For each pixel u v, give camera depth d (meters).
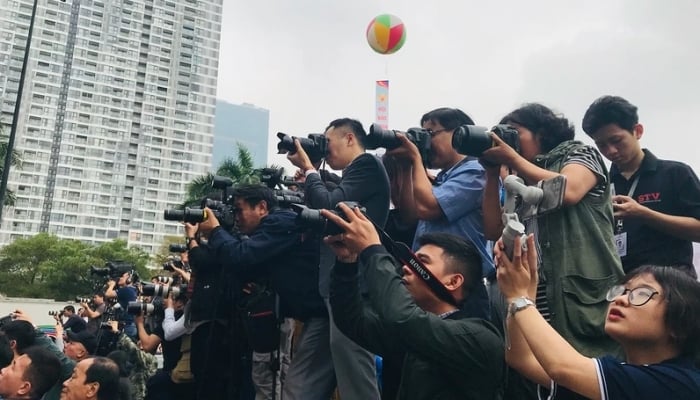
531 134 2.72
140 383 6.01
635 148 3.26
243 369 3.62
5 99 64.88
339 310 2.25
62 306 29.94
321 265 2.89
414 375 2.10
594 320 2.15
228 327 3.61
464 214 2.95
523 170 2.34
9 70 65.62
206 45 82.44
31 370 3.80
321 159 3.52
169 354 4.75
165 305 5.25
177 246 5.59
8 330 4.49
